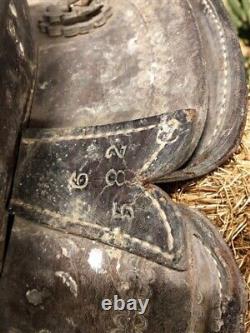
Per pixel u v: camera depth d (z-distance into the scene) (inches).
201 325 5.6
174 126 5.3
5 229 5.2
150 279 5.2
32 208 5.3
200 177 6.8
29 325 5.3
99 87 6.2
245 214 6.8
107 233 5.2
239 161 7.0
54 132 5.4
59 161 5.3
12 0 5.5
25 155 5.4
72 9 6.6
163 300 5.2
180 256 5.2
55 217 5.2
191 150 5.7
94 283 5.2
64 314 5.2
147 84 6.1
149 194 5.2
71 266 5.2
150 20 6.5
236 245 6.8
